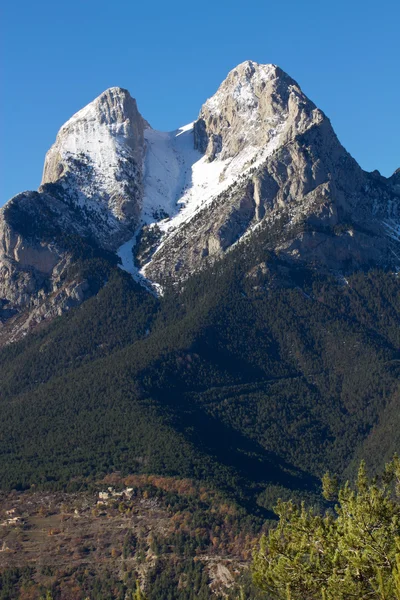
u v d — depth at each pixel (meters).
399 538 112.50
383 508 120.00
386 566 113.75
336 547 121.19
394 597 107.88
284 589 120.00
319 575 118.69
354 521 120.56
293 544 124.38
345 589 114.12
